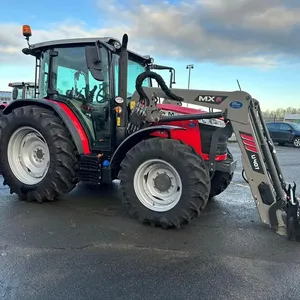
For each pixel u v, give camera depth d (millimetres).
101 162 4180
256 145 3516
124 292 2375
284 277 2625
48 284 2451
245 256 2986
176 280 2551
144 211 3695
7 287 2398
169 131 3842
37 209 4203
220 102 3705
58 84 4648
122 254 2977
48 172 4285
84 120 4398
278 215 3471
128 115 4219
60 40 4484
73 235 3379
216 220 3982
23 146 4680
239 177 7062
